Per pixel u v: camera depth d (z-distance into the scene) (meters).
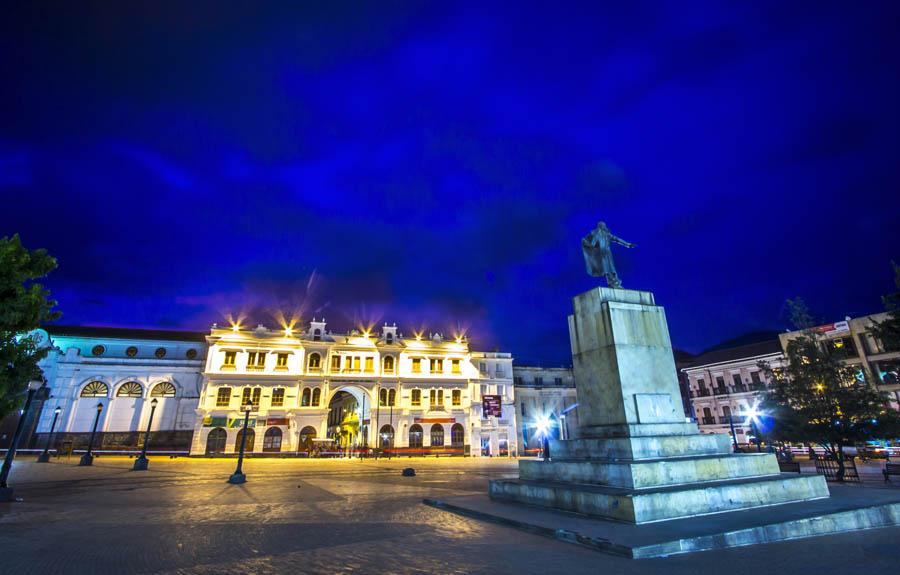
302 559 6.82
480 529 8.93
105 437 51.44
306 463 43.19
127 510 12.05
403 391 60.25
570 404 71.00
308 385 56.81
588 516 8.97
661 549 6.70
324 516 10.96
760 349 52.91
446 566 6.32
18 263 11.72
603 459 10.51
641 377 11.33
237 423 52.69
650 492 8.53
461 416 61.44
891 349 39.53
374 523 9.87
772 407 18.80
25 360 12.20
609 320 11.54
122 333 58.50
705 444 10.90
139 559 6.87
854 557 6.49
